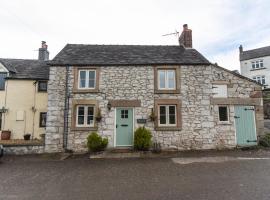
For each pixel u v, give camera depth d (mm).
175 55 13625
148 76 12641
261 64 36438
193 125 12234
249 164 8516
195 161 9305
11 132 16453
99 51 14242
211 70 12750
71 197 5547
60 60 12914
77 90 12391
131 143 12180
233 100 12547
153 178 7012
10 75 17078
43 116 16953
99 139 11500
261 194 5410
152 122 12234
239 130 12398
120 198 5402
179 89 12461
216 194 5480
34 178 7281
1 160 10383
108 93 12453
